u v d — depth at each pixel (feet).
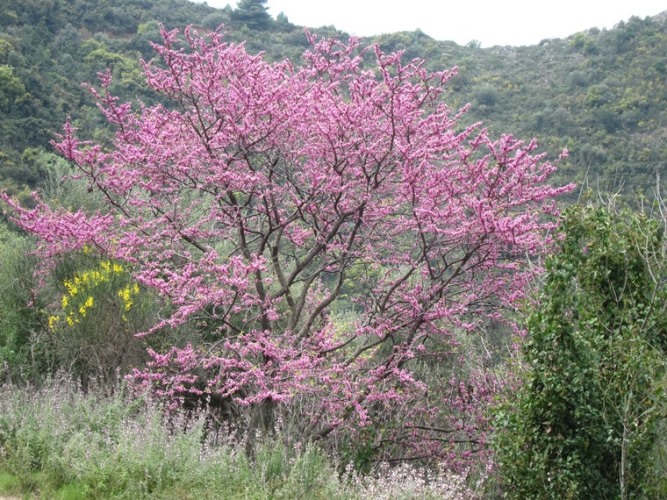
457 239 28.53
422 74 29.01
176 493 19.01
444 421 31.86
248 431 26.45
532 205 29.27
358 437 28.37
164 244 31.58
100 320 30.25
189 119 31.68
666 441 20.40
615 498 19.49
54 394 24.68
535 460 20.44
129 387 26.61
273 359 26.96
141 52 108.37
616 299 21.12
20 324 33.55
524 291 29.14
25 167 74.13
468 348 31.48
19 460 20.49
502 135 27.50
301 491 20.08
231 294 28.02
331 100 30.22
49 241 31.73
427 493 21.21
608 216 21.65
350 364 28.30
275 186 31.14
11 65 86.84
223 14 135.44
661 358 20.51
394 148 29.19
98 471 19.88
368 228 31.89
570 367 19.71
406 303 29.71
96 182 30.83
